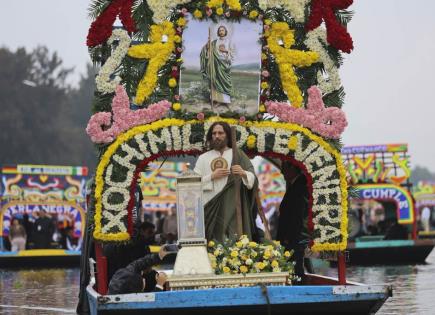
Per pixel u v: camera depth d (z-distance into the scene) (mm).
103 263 14453
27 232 42031
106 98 14680
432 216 68438
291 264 13555
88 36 14633
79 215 41562
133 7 14820
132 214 14359
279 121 14844
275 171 53938
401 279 26594
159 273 13836
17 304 21016
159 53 14742
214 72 14867
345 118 14695
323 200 14578
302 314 13070
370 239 39438
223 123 14430
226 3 14914
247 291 12703
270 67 15156
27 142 101625
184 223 13320
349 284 14477
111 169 14281
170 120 14531
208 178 14195
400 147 39625
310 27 15047
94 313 13961
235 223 14125
